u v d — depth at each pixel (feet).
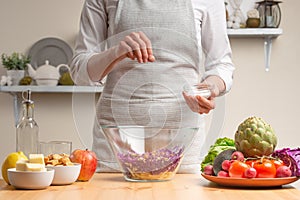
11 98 12.87
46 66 12.18
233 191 4.63
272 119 12.69
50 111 12.83
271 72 12.66
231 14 12.30
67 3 12.80
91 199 4.22
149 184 5.03
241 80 12.66
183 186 4.90
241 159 5.01
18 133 5.62
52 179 4.86
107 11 6.31
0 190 4.79
